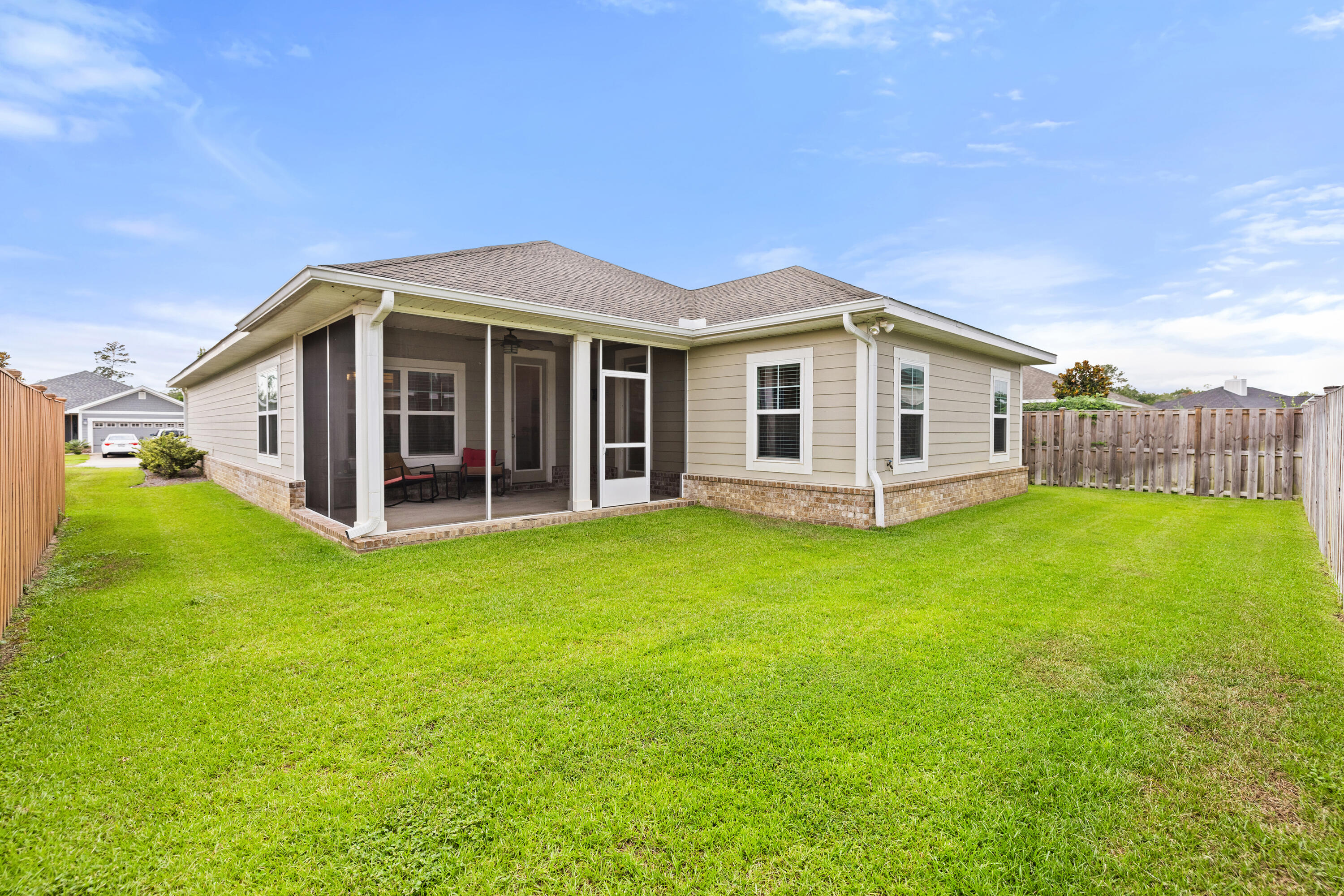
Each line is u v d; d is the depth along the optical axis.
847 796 2.24
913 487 8.38
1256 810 2.19
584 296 8.96
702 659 3.51
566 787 2.29
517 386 11.71
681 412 10.07
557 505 9.27
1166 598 4.67
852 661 3.47
